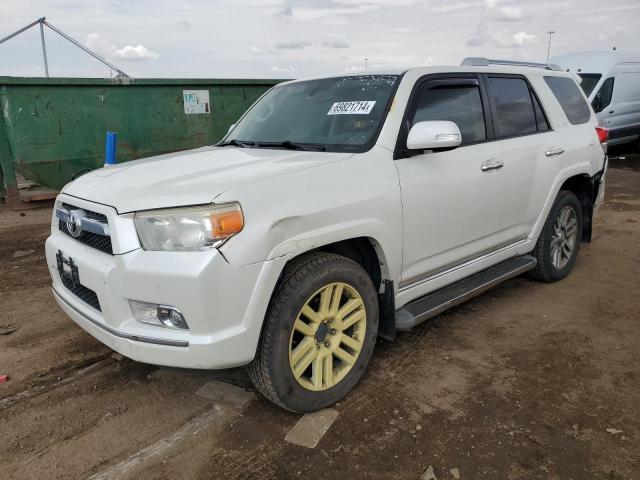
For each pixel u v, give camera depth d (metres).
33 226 7.20
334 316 2.84
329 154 3.06
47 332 3.90
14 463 2.53
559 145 4.41
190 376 3.27
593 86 12.36
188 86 9.41
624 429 2.69
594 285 4.73
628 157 13.43
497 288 4.70
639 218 7.25
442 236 3.43
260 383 2.69
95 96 8.50
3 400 3.05
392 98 3.27
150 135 9.21
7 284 4.91
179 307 2.36
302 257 2.74
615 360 3.40
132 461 2.53
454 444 2.60
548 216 4.47
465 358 3.44
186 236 2.35
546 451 2.54
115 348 2.57
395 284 3.18
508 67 4.25
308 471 2.44
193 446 2.62
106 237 2.62
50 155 8.29
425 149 3.14
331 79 3.84
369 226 2.88
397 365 3.36
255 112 4.18
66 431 2.76
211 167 2.93
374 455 2.53
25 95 7.89
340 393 2.92
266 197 2.50
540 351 3.53
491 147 3.78
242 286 2.40
